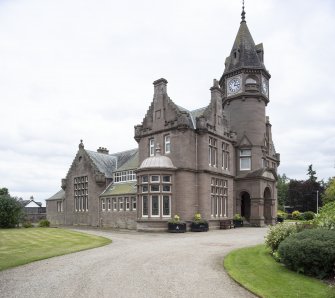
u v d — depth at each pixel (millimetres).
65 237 25750
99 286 10930
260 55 45406
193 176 34438
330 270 11883
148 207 32750
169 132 35156
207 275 12367
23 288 10727
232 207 40094
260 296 9789
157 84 37281
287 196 90312
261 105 44125
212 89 38750
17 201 43188
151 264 14359
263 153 43375
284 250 12836
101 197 44250
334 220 14961
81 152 48875
